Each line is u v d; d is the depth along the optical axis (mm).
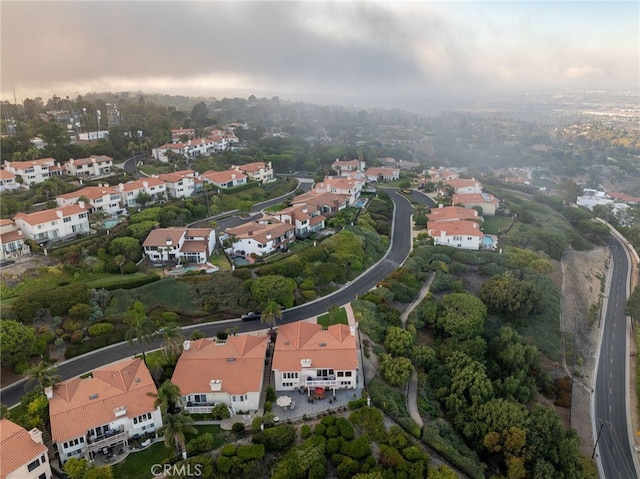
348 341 84125
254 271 113750
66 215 122312
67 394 68625
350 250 129000
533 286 119812
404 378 82562
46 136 185125
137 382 71688
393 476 63594
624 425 95125
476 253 139500
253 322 98375
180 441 62969
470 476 69500
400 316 107625
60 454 62469
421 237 150000
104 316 94125
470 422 81312
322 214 158250
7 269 103688
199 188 171375
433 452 71312
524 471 73250
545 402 97688
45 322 89562
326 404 76125
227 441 67688
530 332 114688
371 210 170875
